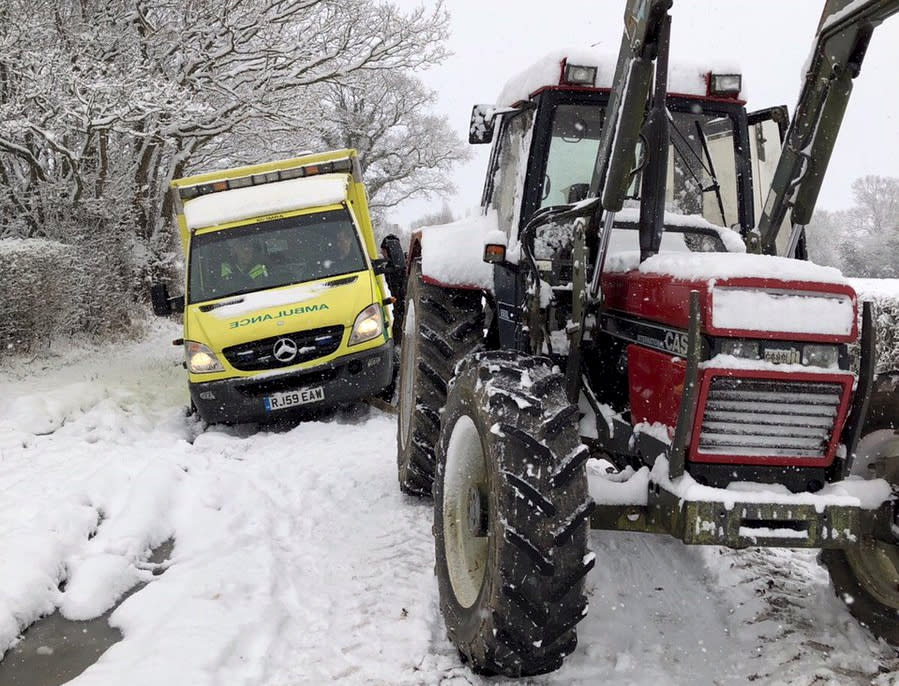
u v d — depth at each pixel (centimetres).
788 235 381
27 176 1341
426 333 470
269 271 798
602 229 324
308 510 491
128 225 1441
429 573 389
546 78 384
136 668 298
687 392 270
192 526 461
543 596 258
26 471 579
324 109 1861
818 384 279
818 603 346
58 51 1220
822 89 318
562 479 264
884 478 294
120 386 905
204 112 1398
